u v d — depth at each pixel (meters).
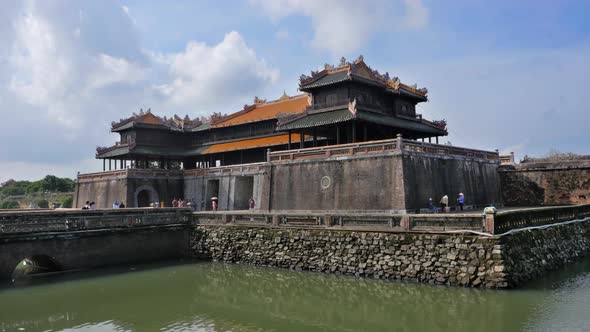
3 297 27.66
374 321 22.91
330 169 41.31
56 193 103.31
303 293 28.00
